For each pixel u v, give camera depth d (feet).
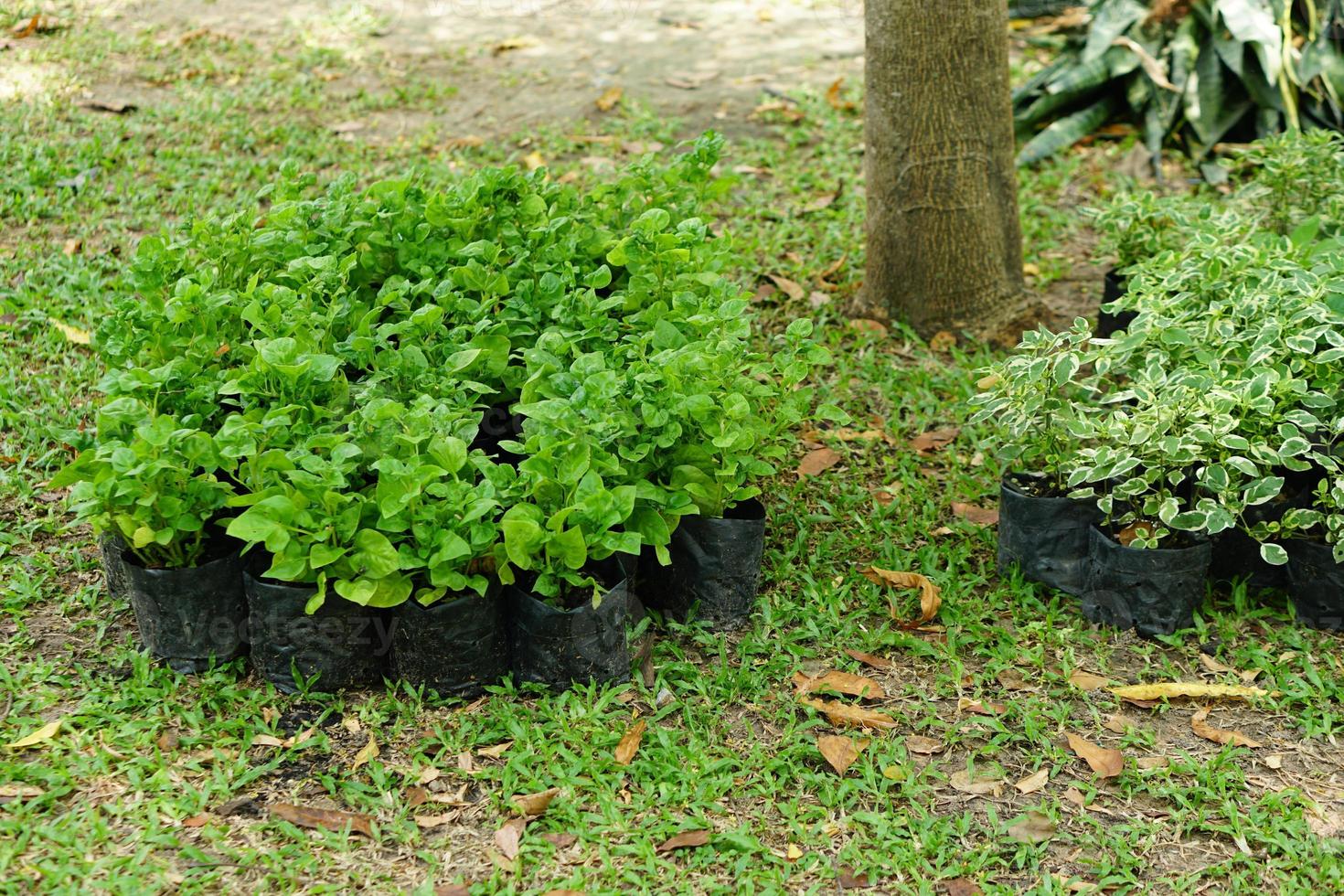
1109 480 13.20
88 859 9.54
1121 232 17.92
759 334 17.83
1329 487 12.89
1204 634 12.73
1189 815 10.53
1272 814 10.54
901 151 17.46
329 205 15.15
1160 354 13.19
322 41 28.58
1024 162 23.30
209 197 20.53
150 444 10.55
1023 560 13.39
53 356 16.12
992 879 9.95
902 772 10.85
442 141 23.75
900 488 15.10
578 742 10.96
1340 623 12.82
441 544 10.64
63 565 12.94
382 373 12.78
